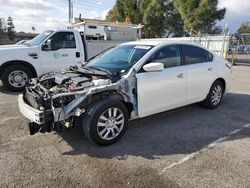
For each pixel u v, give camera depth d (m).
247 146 3.86
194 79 5.01
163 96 4.44
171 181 2.93
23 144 3.83
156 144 3.90
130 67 4.09
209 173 3.10
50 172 3.08
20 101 4.02
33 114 3.49
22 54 7.41
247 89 8.48
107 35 10.45
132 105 4.07
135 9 28.86
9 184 2.83
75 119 3.64
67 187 2.80
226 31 17.91
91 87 3.62
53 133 4.23
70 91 3.49
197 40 19.53
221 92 5.94
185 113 5.45
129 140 4.03
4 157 3.42
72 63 8.29
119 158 3.45
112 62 4.53
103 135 3.75
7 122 4.77
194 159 3.44
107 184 2.87
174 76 4.57
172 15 27.80
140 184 2.87
